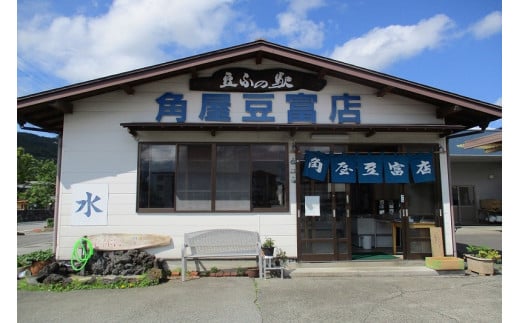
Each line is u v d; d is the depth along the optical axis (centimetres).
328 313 510
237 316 498
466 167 2017
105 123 789
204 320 485
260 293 605
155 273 675
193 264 753
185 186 781
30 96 705
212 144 791
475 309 527
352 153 794
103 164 778
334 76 830
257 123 764
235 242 752
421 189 826
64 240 755
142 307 536
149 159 785
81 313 511
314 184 798
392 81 770
